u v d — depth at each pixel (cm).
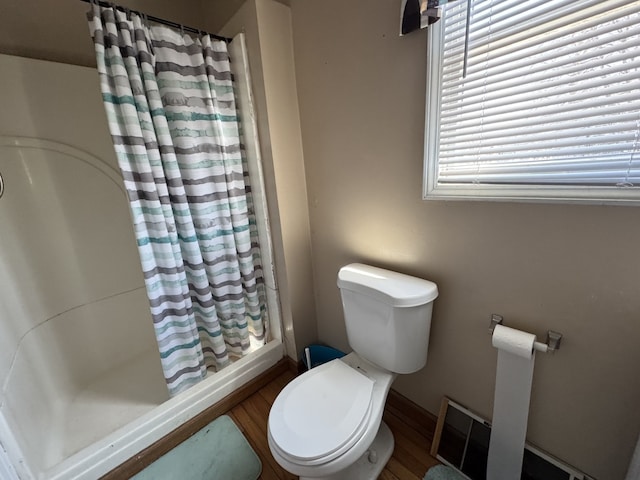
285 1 129
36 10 141
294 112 142
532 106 77
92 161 158
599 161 71
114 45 105
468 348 108
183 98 125
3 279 128
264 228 156
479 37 82
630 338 74
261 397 160
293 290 161
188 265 143
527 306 90
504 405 95
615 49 64
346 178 132
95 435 133
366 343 119
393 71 103
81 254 160
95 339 169
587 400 85
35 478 103
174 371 145
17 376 118
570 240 78
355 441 91
